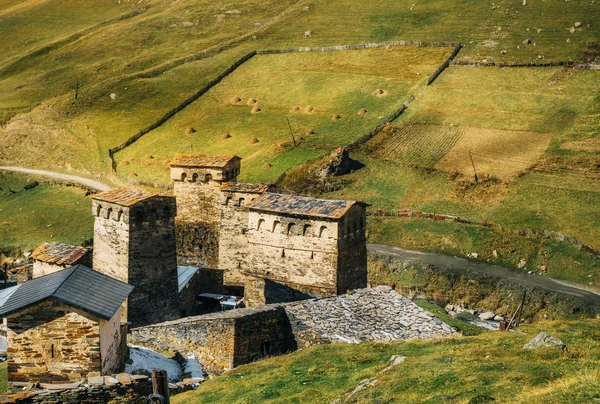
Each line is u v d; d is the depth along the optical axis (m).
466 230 177.12
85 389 56.41
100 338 60.81
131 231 98.38
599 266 156.25
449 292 153.88
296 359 71.38
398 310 85.31
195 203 127.69
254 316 79.62
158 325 82.06
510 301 148.25
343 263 100.69
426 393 52.72
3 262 177.50
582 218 176.25
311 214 99.81
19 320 60.28
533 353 59.09
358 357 68.50
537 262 162.00
